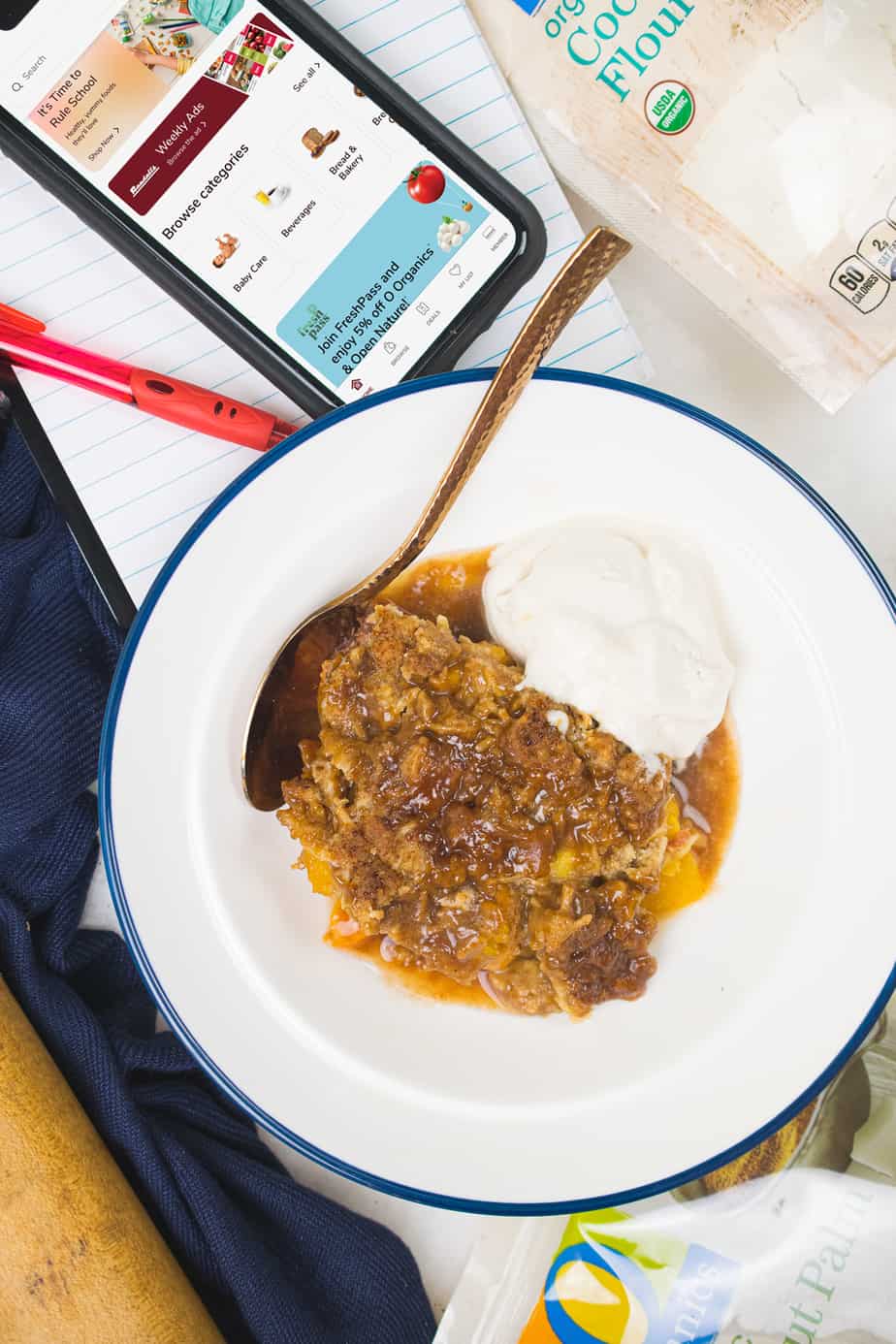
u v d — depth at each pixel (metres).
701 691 0.49
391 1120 0.49
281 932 0.49
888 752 0.48
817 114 0.48
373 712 0.48
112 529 0.50
